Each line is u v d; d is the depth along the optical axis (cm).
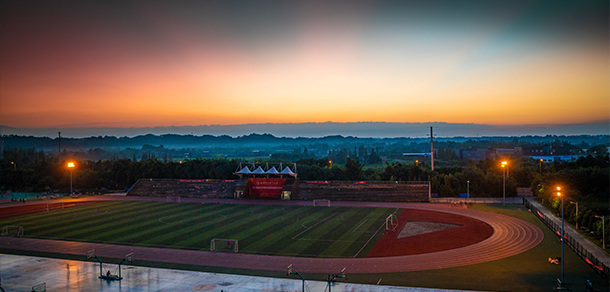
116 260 5006
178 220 7444
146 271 4591
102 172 14350
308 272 4509
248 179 10800
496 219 7188
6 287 4122
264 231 6469
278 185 10369
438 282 4128
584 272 4347
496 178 10244
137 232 6475
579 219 6384
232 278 4334
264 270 4591
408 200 9481
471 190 10281
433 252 5225
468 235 6081
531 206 7931
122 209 8756
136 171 13512
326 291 3916
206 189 11069
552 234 6056
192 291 3972
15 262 4944
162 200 10119
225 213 8144
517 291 3844
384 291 3900
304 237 6047
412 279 4231
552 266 4578
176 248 5519
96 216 7912
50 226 6981
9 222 7369
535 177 11319
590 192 9731
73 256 5188
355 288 3991
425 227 6669
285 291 3947
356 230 6488
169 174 13512
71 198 10588
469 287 3972
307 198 10031
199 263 4862
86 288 4078
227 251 5347
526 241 5684
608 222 5556
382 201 9519
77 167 14912
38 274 4503
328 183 10638
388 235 6134
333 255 5131
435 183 10525
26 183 13988
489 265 4662
